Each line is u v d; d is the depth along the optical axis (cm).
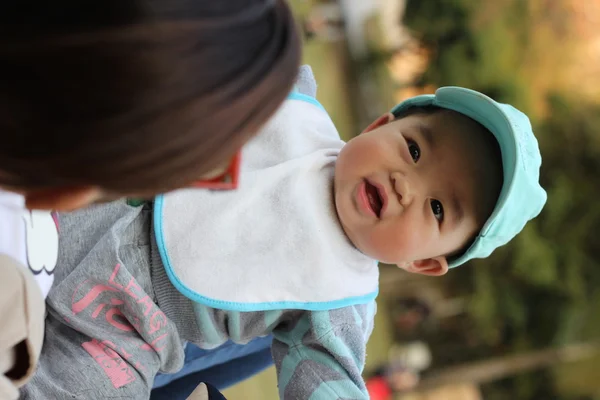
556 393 600
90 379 94
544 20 579
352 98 575
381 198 113
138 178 42
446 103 122
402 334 614
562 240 544
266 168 114
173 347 107
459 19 552
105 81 35
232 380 130
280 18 45
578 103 558
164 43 36
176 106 38
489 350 604
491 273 573
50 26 34
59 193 45
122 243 101
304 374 103
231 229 106
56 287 94
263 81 42
